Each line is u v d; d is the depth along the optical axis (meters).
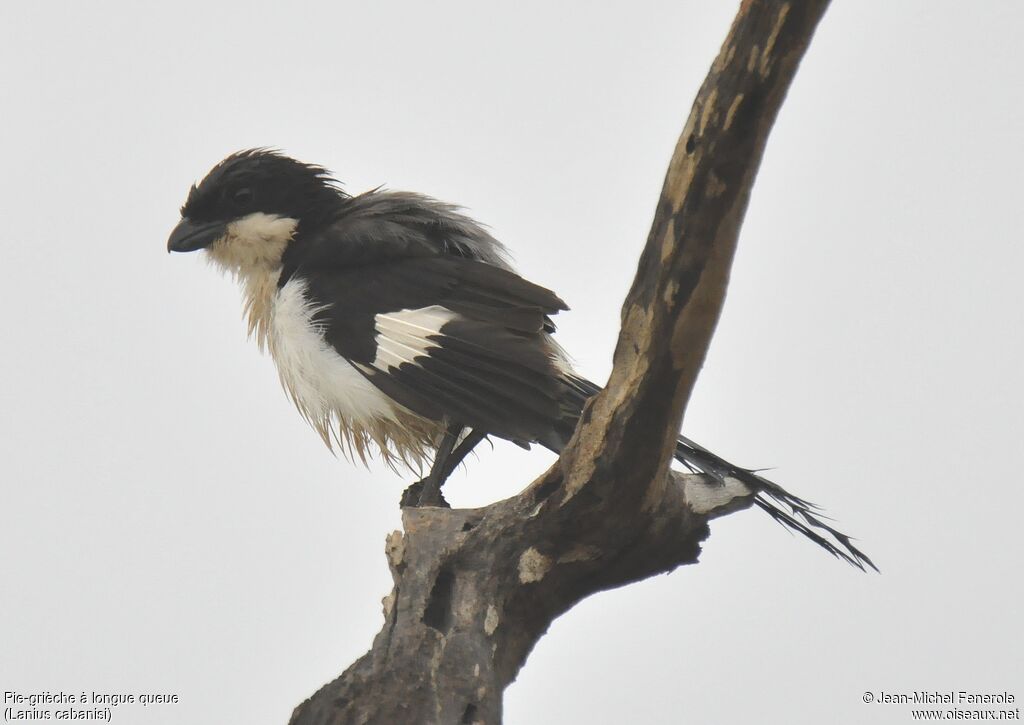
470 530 10.24
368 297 12.46
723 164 8.11
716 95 7.91
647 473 9.55
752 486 10.80
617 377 9.16
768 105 7.90
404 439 13.10
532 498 10.00
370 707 9.47
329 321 12.49
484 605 10.03
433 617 9.98
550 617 10.43
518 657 10.27
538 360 11.45
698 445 10.84
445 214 13.23
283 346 12.88
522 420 11.40
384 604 10.28
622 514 9.85
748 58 7.74
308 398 13.02
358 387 12.49
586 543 10.08
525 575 10.09
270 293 13.52
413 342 11.96
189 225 13.81
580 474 9.65
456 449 12.52
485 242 13.13
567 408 11.34
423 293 12.30
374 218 13.18
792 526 11.00
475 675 9.62
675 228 8.44
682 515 10.30
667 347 8.88
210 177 13.94
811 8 7.53
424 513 10.36
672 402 9.14
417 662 9.66
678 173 8.26
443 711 9.45
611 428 9.33
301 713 9.53
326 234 13.08
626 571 10.41
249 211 13.63
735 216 8.33
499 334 11.64
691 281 8.58
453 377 11.70
